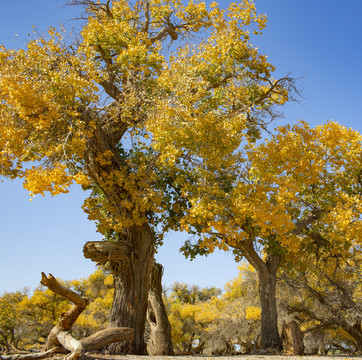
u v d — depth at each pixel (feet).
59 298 114.32
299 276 74.33
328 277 70.28
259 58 48.55
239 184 49.90
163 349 48.96
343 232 56.70
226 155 44.06
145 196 43.78
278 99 53.78
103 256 44.96
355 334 70.33
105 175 44.45
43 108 36.27
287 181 50.52
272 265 60.18
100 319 113.29
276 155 52.70
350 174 60.18
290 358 36.83
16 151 35.76
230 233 46.78
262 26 48.24
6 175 36.73
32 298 109.91
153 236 51.72
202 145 40.75
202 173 45.93
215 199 46.73
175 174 48.98
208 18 53.72
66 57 40.91
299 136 56.39
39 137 38.27
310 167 54.70
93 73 40.14
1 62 38.99
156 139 39.58
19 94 34.37
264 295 58.03
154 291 51.78
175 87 41.63
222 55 45.65
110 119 45.16
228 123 40.68
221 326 96.27
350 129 59.67
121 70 45.01
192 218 46.34
